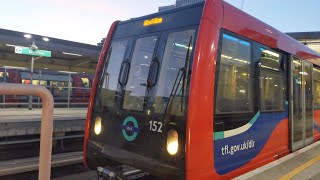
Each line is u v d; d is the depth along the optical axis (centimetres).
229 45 443
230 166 445
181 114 393
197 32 406
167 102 416
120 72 507
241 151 471
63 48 2394
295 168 487
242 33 474
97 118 527
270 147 557
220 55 423
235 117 455
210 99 403
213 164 413
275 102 580
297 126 679
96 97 540
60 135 991
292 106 645
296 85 679
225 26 436
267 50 550
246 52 485
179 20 440
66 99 1711
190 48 407
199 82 391
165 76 431
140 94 460
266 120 543
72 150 959
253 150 503
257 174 444
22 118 988
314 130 801
